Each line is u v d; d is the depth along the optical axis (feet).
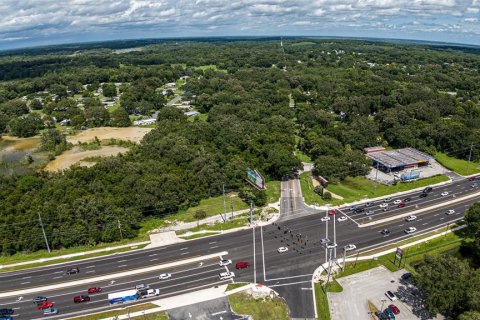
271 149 634.84
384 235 445.78
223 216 497.87
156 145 641.81
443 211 502.79
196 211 510.99
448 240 437.17
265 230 461.78
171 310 334.24
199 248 428.15
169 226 479.00
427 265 333.21
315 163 628.28
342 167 603.67
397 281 363.56
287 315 322.34
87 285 373.81
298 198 544.21
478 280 311.27
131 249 431.43
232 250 421.59
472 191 560.61
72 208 459.32
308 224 473.26
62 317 332.80
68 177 529.04
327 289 353.72
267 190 572.10
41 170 640.58
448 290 303.48
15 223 439.22
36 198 475.72
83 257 419.95
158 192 501.15
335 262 394.52
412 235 445.78
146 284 370.73
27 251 436.76
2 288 375.25
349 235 447.42
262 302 338.13
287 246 425.69
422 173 630.74
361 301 338.13
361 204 526.16
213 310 331.57
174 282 372.38
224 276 372.17
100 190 504.43
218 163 604.49
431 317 317.83
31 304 350.84
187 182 540.93
